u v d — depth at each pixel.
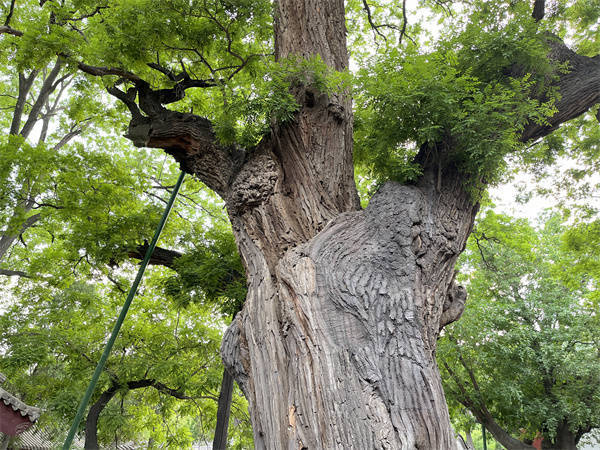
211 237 9.95
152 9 6.62
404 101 5.05
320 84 5.42
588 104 6.12
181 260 8.99
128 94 7.21
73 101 13.60
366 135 6.85
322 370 3.82
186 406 14.29
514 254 15.95
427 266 4.71
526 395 14.49
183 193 14.17
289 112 5.43
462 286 5.53
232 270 8.69
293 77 5.67
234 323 5.04
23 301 13.09
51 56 6.99
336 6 6.59
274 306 4.66
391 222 4.83
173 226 11.96
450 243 5.08
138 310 13.52
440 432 3.56
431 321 4.58
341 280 4.38
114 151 15.28
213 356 13.07
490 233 13.05
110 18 7.06
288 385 4.08
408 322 4.09
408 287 4.36
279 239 5.20
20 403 7.84
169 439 15.19
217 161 6.32
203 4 6.73
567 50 6.43
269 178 5.50
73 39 7.18
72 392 11.25
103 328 12.96
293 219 5.33
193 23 7.05
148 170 14.17
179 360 12.18
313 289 4.37
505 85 5.70
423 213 5.03
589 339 14.97
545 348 14.15
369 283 4.36
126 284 12.89
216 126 5.75
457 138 5.32
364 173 8.19
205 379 12.25
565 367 13.89
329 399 3.65
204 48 7.53
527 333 14.59
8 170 9.27
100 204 9.73
